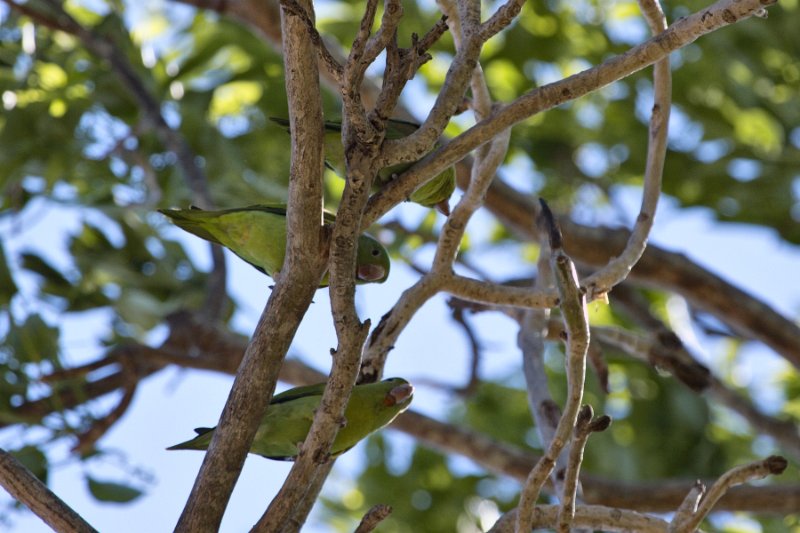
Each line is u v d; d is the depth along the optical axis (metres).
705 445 14.59
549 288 7.05
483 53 14.71
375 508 5.72
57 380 11.29
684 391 14.77
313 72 5.42
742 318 12.96
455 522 14.78
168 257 13.41
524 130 15.35
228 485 5.75
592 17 14.78
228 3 13.00
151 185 13.18
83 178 13.16
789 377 15.76
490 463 12.13
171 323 12.83
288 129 7.75
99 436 11.31
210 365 12.45
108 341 13.02
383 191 6.00
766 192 14.58
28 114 12.52
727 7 5.68
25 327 11.36
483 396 15.62
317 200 5.56
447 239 7.04
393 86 5.53
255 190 13.54
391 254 13.65
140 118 13.36
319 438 5.60
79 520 5.85
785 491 11.96
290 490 5.67
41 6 12.87
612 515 6.43
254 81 14.31
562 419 5.68
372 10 5.18
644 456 14.52
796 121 14.66
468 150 6.03
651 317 12.60
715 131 14.84
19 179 12.74
